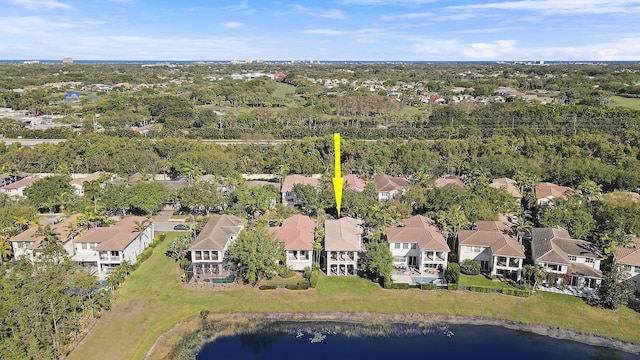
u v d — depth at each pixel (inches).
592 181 3966.5
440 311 2539.4
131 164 4736.7
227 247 2923.2
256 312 2524.6
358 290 2714.1
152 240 3319.4
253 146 5457.7
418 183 4055.1
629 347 2266.2
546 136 5364.2
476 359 2177.7
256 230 2827.3
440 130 6087.6
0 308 1851.6
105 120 6756.9
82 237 2891.2
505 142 5236.2
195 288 2706.7
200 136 6284.5
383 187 4099.4
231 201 3836.1
